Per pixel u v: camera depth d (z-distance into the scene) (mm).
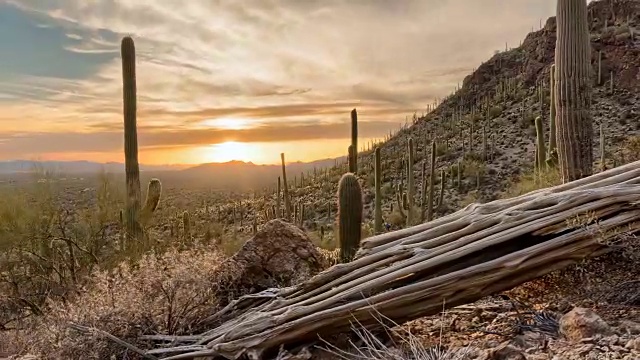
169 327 4680
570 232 3777
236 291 5672
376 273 4039
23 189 9461
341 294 3977
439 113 68812
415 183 41188
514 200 4301
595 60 50656
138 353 4422
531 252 3713
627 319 3490
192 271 4965
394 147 60094
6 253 8742
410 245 4199
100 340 4359
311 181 59531
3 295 8219
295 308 4020
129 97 10133
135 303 4648
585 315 3352
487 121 53875
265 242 6016
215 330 4461
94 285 5684
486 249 3934
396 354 3477
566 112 7109
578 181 4348
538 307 4102
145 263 5137
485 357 3236
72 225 9289
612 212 3787
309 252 6117
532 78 58375
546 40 59531
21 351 5352
